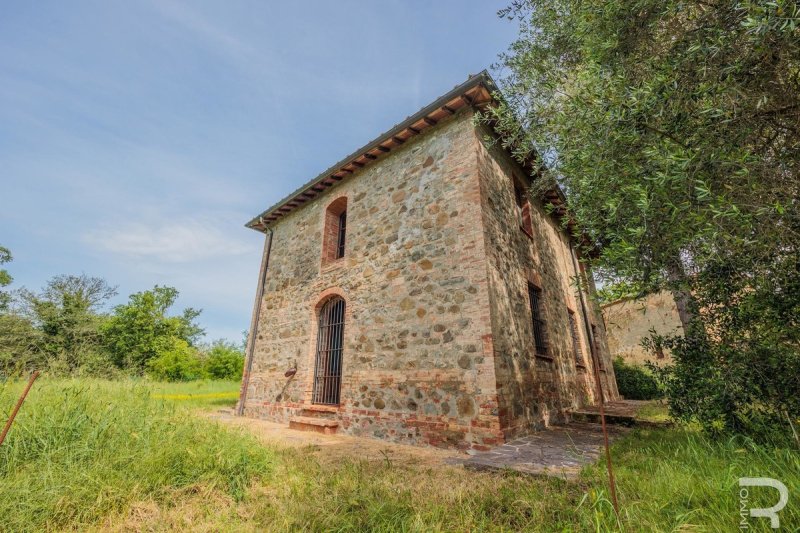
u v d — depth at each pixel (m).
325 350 7.45
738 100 2.47
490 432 4.46
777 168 2.48
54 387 4.16
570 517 2.14
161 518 2.22
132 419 3.45
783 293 2.89
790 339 3.00
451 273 5.50
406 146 6.97
